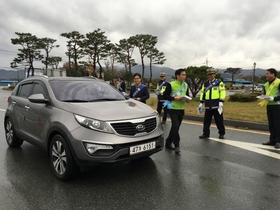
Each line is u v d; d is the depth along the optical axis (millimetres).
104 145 3186
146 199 3057
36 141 4176
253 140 5953
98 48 40125
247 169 4059
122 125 3365
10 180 3623
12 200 3031
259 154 4863
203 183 3518
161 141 3824
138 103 4352
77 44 40688
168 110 5066
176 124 4973
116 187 3391
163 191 3270
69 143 3338
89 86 4629
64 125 3436
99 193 3215
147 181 3588
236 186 3418
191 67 17078
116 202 2984
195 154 4871
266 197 3104
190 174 3850
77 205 2916
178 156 4746
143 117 3611
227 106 12961
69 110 3598
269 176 3768
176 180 3623
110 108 3693
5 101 16250
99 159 3193
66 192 3240
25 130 4621
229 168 4102
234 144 5605
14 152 5000
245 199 3051
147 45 44000
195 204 2934
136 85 6758
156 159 4562
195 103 14492
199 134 6637
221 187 3387
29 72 46281
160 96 8273
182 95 4988
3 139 6043
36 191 3270
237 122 7648
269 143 5535
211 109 6035
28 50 43406
